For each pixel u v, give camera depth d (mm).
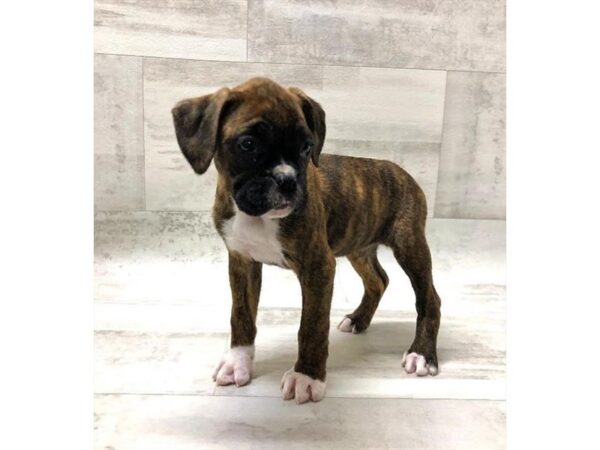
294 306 799
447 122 943
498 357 664
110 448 506
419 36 915
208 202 929
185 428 531
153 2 873
